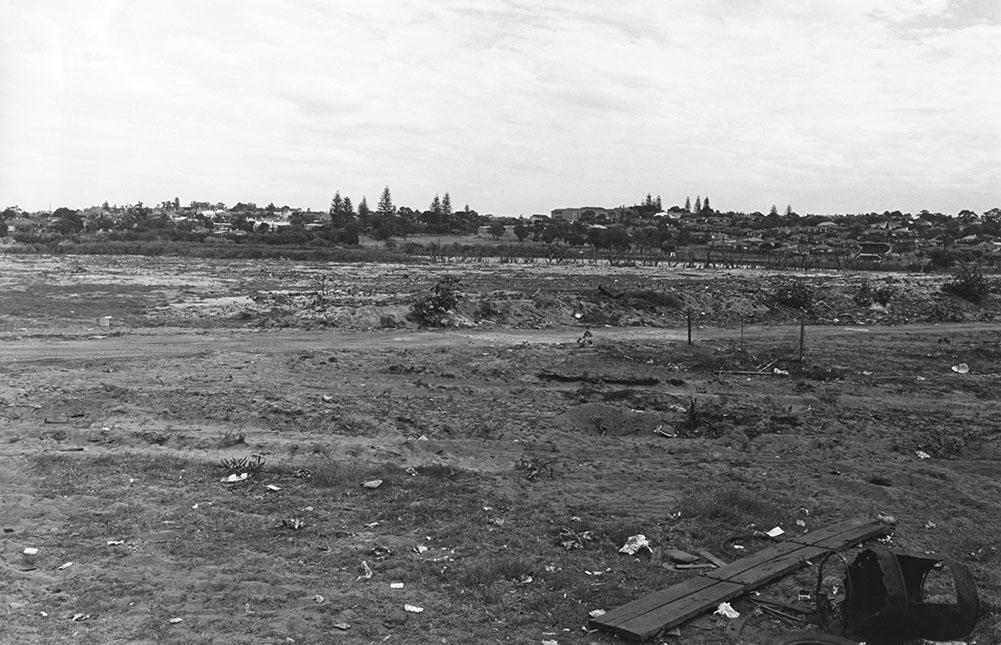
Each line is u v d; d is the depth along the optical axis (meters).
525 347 27.78
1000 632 8.73
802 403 20.77
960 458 16.78
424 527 11.70
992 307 51.47
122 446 14.76
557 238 129.75
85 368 20.44
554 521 12.08
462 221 167.12
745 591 9.55
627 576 10.12
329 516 11.98
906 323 44.91
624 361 25.95
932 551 11.36
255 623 8.50
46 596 9.03
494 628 8.59
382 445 15.55
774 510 12.75
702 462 15.52
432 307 34.53
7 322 28.81
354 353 24.39
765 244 136.12
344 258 82.19
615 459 15.63
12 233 100.62
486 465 14.98
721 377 24.50
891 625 8.26
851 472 15.20
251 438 15.52
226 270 59.53
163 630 8.27
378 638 8.27
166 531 11.12
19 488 12.58
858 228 182.75
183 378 19.64
